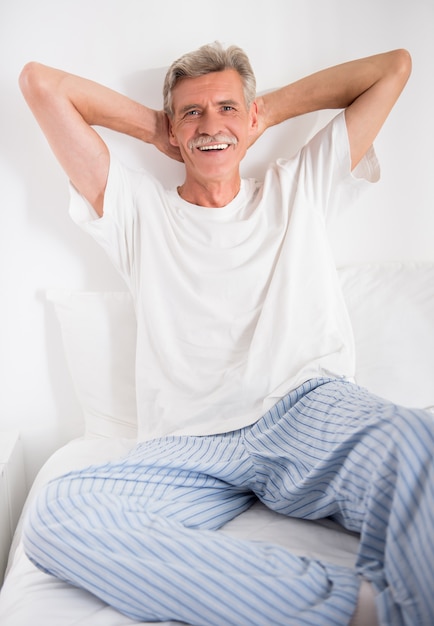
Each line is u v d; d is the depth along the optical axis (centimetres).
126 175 175
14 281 195
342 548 120
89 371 188
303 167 180
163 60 193
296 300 167
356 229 206
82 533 109
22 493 190
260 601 97
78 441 185
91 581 107
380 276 196
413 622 93
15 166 191
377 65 183
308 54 198
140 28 192
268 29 196
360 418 122
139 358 171
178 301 170
